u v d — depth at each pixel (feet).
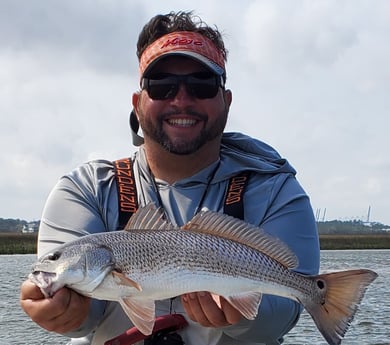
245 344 3.51
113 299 3.04
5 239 43.62
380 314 13.67
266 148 4.10
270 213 3.62
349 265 30.50
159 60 3.66
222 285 3.12
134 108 4.04
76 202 3.67
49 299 2.98
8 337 10.86
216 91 3.71
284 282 3.19
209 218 3.22
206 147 3.75
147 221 3.23
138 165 3.87
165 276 3.08
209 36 3.88
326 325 3.09
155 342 3.42
